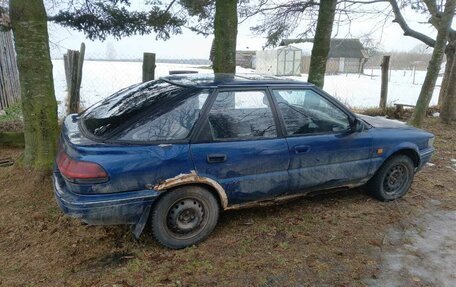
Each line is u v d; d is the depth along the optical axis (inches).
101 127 121.3
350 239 140.7
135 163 114.7
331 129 153.7
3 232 134.7
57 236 133.7
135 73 592.7
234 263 121.9
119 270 115.9
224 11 214.5
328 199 176.2
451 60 426.6
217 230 142.7
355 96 632.4
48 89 171.3
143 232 137.3
